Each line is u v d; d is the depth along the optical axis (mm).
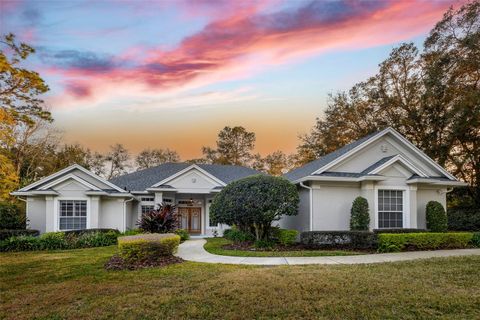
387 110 28781
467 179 25281
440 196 17016
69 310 5926
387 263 9414
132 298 6457
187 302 6121
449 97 23625
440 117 24422
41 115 13523
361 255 11352
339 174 15617
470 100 21172
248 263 10062
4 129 12891
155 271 8922
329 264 9531
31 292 7207
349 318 5289
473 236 13625
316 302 5945
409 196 15555
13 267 10109
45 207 18375
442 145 24266
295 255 11398
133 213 22062
